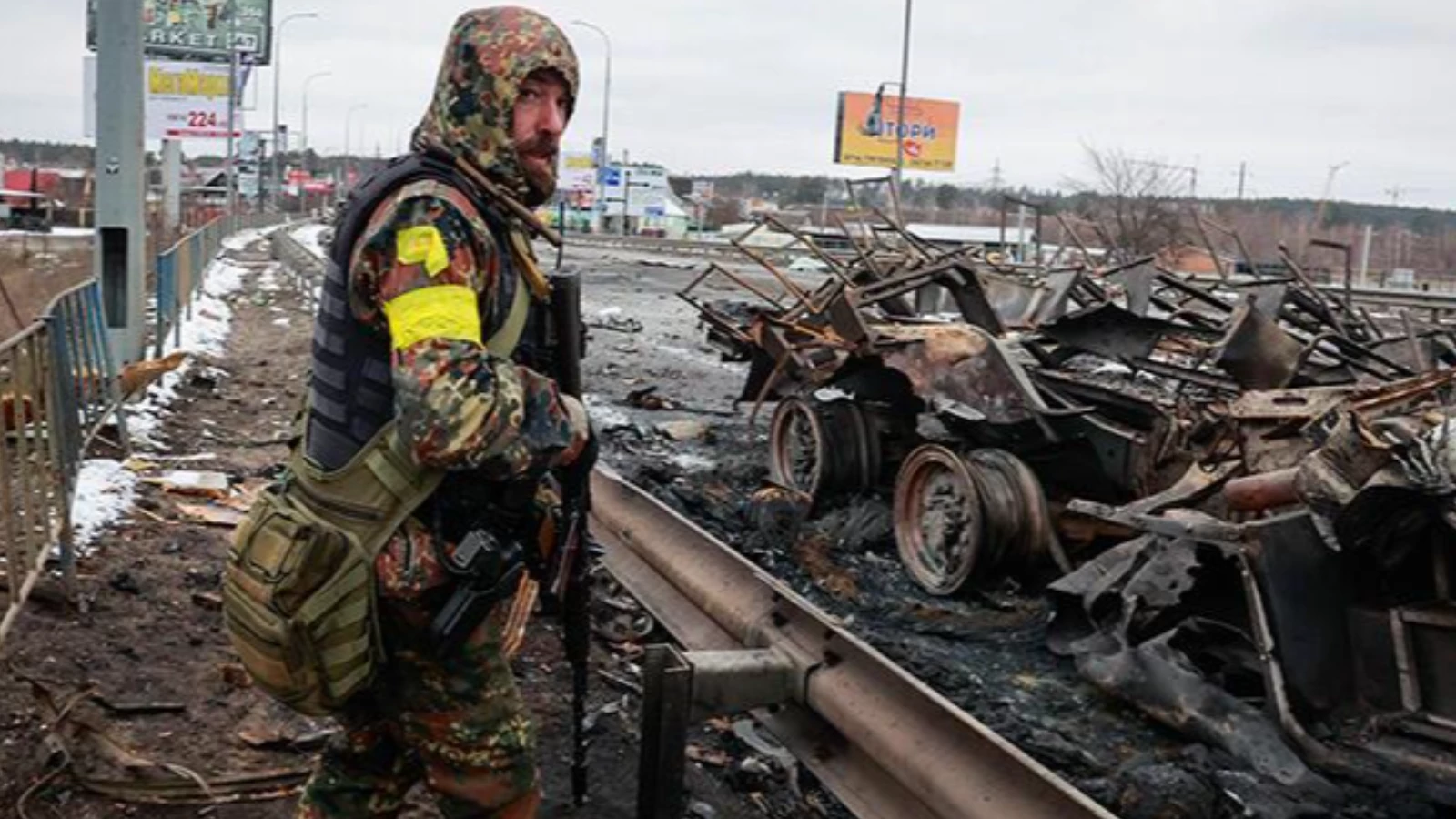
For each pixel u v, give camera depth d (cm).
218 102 4862
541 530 271
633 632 554
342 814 288
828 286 919
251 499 738
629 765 430
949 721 329
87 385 691
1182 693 475
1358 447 460
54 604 512
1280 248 882
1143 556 534
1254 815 413
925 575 686
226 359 1370
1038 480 672
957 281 851
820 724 397
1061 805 290
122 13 984
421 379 228
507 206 251
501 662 266
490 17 251
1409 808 420
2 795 364
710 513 796
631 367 1502
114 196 980
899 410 823
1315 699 464
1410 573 470
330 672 246
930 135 7875
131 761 382
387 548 247
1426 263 7512
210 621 525
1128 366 767
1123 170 4981
